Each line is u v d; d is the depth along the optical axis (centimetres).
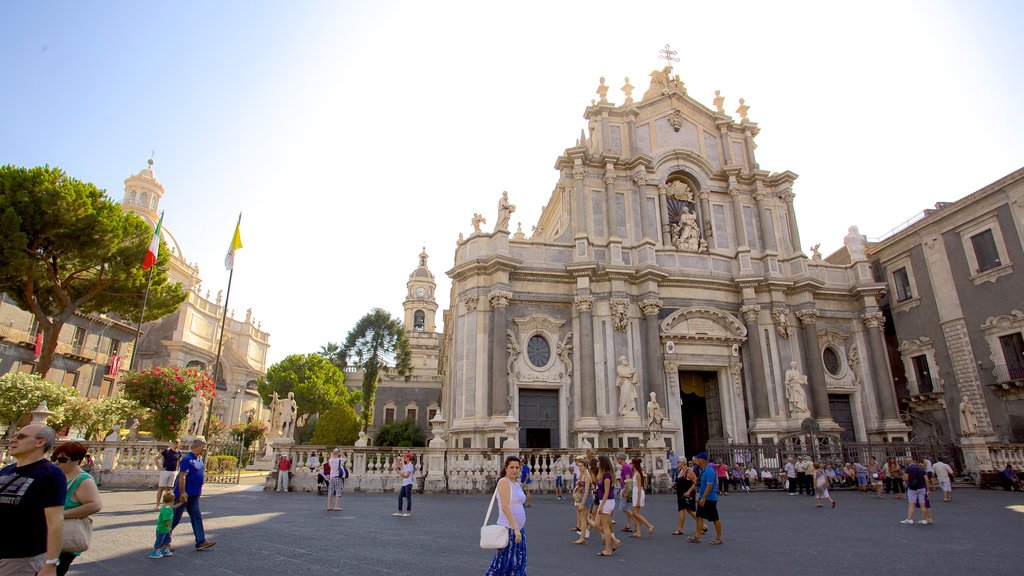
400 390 6425
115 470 2045
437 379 6500
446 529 1209
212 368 6025
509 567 574
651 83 3612
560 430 2739
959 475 2658
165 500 888
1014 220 2822
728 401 2964
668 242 3173
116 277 2967
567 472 2267
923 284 3319
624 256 3017
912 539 1148
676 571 845
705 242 3244
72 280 3039
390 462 2164
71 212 2678
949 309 3145
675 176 3394
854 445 2627
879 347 3222
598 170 3161
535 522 1415
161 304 3238
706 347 2991
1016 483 2345
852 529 1295
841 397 3219
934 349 3219
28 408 2083
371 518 1374
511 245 2978
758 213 3366
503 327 2742
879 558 947
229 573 784
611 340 2828
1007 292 2848
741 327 3033
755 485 2486
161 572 784
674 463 2445
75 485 575
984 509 1688
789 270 3275
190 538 1047
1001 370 2853
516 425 2414
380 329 4841
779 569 860
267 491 2078
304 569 812
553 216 3772
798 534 1223
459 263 2994
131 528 1142
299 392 5672
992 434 2864
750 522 1431
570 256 3012
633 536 1195
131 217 3075
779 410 2959
